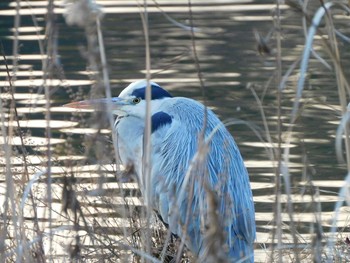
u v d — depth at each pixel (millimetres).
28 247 8156
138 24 29172
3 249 8023
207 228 8031
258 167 14797
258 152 15586
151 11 31172
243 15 30094
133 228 10117
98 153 7828
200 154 7691
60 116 17281
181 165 10641
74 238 8680
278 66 7504
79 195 10281
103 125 7629
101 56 7469
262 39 7375
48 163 7727
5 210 7996
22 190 9633
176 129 10977
